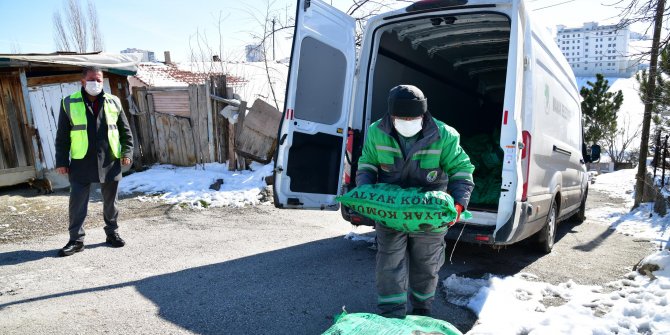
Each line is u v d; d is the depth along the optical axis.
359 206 2.91
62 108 4.74
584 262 4.98
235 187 8.27
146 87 9.91
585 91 22.12
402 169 3.06
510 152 3.97
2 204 7.26
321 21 4.84
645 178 8.80
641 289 3.89
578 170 6.55
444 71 6.74
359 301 3.74
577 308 3.51
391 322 2.38
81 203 4.89
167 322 3.28
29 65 8.21
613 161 22.02
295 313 3.48
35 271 4.33
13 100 8.33
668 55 8.00
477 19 4.71
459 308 3.64
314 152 4.96
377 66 5.16
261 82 14.06
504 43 6.06
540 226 4.80
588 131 21.73
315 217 6.88
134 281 4.09
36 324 3.22
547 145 4.79
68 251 4.82
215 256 4.86
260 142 9.42
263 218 6.72
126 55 9.63
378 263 3.04
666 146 9.79
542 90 4.64
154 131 10.05
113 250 5.03
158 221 6.41
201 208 7.19
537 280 4.34
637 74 9.80
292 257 4.87
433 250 3.04
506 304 3.65
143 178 8.82
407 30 5.35
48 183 8.15
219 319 3.34
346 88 5.17
